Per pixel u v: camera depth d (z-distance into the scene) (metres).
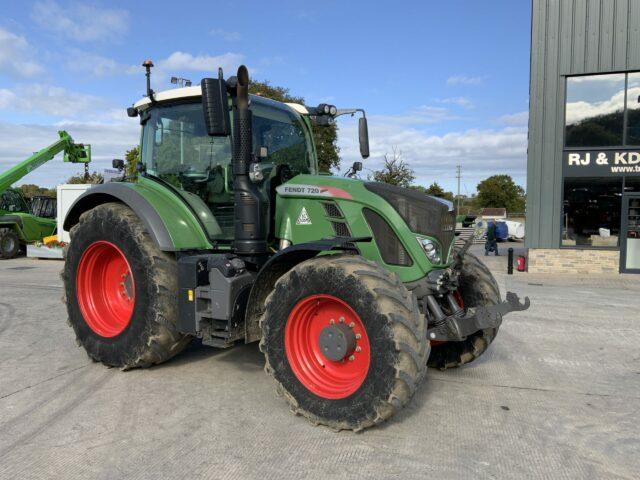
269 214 4.45
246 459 3.12
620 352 5.64
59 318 7.14
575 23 13.93
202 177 4.80
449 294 3.98
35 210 19.44
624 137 13.82
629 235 13.94
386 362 3.21
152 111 5.16
